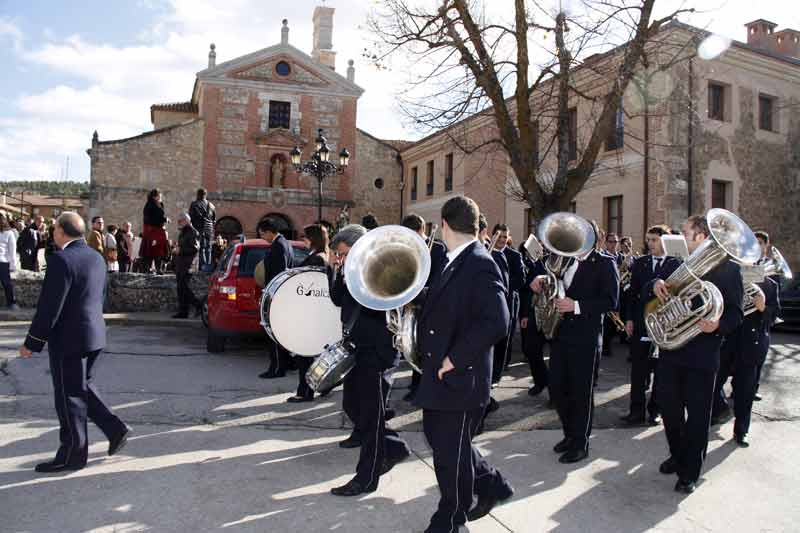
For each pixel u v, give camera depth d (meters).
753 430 5.79
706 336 4.19
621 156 18.03
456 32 10.67
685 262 4.22
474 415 3.29
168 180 30.00
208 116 30.75
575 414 4.82
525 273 8.23
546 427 5.74
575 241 4.92
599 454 5.00
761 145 18.72
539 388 6.95
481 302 3.18
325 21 35.75
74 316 4.21
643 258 6.39
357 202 32.97
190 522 3.55
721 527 3.69
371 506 3.85
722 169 17.77
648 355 5.88
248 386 7.00
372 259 3.50
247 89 31.31
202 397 6.45
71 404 4.24
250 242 8.88
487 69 10.61
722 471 4.67
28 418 5.45
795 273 19.20
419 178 31.58
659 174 16.91
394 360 4.15
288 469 4.46
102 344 4.39
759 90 18.69
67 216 4.30
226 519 3.60
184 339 10.25
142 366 7.86
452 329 3.26
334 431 5.43
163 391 6.62
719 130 17.75
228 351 9.15
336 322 6.39
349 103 32.75
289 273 6.36
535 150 12.53
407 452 4.33
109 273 13.05
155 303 13.16
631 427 5.82
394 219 33.44
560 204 10.73
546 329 5.04
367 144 33.22
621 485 4.32
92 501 3.79
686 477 4.21
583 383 4.78
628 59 10.57
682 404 4.35
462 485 3.28
